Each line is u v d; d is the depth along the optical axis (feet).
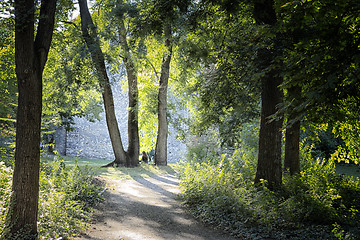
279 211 23.58
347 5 16.60
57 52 56.70
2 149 32.78
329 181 28.30
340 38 16.69
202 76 44.70
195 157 56.39
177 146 122.01
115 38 54.60
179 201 34.99
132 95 72.23
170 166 76.13
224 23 33.99
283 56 23.27
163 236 21.88
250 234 21.50
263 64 26.73
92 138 117.08
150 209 30.53
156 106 75.61
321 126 25.91
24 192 17.90
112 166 67.56
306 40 19.19
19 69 17.75
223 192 28.09
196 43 34.78
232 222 24.13
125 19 57.41
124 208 30.17
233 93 39.27
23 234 17.48
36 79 18.19
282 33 24.75
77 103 66.49
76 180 30.99
